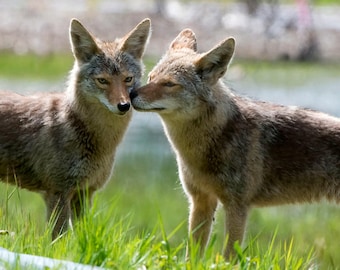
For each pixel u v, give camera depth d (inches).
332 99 1347.2
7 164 510.3
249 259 397.1
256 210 711.1
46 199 503.8
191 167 493.4
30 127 506.6
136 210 695.1
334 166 503.8
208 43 1728.6
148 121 1244.5
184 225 655.1
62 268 351.3
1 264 352.8
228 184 489.4
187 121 481.7
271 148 502.9
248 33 1772.9
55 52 1676.9
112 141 501.4
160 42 1706.4
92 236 386.6
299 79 1524.4
